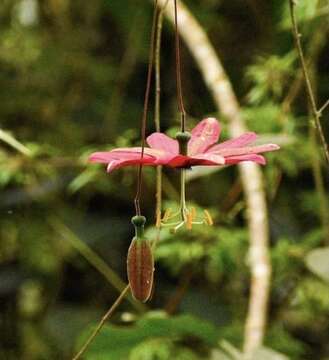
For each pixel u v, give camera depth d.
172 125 1.96
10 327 1.98
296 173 1.76
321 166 1.85
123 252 1.94
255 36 1.99
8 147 1.88
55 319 1.88
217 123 1.30
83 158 1.72
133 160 1.24
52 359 1.91
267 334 1.76
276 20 1.86
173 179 1.89
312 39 1.73
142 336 1.61
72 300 1.96
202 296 1.85
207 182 1.89
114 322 1.88
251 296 1.61
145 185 1.86
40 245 1.95
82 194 1.92
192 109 1.98
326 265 1.58
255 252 1.62
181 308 1.84
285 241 1.74
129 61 1.98
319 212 1.84
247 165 1.66
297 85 1.73
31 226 1.95
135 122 1.98
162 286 1.88
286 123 1.73
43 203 1.93
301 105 1.85
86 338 1.61
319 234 1.73
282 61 1.73
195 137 1.30
